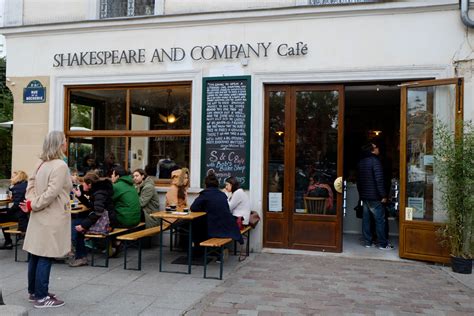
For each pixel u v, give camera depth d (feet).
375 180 23.32
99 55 25.18
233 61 23.12
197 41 23.71
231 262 20.33
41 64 26.27
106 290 15.92
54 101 25.95
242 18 22.89
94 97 25.95
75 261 19.25
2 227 21.20
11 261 20.08
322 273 18.54
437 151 19.79
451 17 20.58
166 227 20.95
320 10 21.80
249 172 22.66
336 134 22.34
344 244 24.36
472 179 18.30
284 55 22.48
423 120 20.94
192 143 23.68
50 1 26.40
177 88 24.47
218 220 18.95
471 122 19.77
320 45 22.07
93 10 25.89
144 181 23.30
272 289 16.22
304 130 22.72
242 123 22.85
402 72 21.09
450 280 17.71
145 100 25.07
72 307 14.06
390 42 21.26
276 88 23.00
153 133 24.85
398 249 22.62
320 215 22.35
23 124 26.53
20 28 26.27
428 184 20.77
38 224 13.73
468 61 20.29
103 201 19.25
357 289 16.38
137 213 21.13
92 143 25.95
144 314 13.56
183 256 21.42
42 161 14.11
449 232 19.13
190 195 23.56
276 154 23.03
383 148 35.99
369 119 36.52
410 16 21.02
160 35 24.29
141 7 25.91
